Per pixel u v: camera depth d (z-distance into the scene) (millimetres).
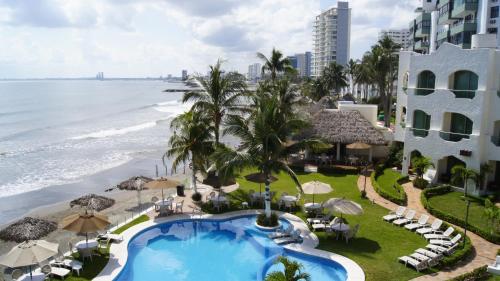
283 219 26078
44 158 49219
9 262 16188
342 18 198625
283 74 47000
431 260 18984
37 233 20234
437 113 32906
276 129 24000
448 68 31953
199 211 27594
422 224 23891
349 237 22156
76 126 79250
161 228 25406
